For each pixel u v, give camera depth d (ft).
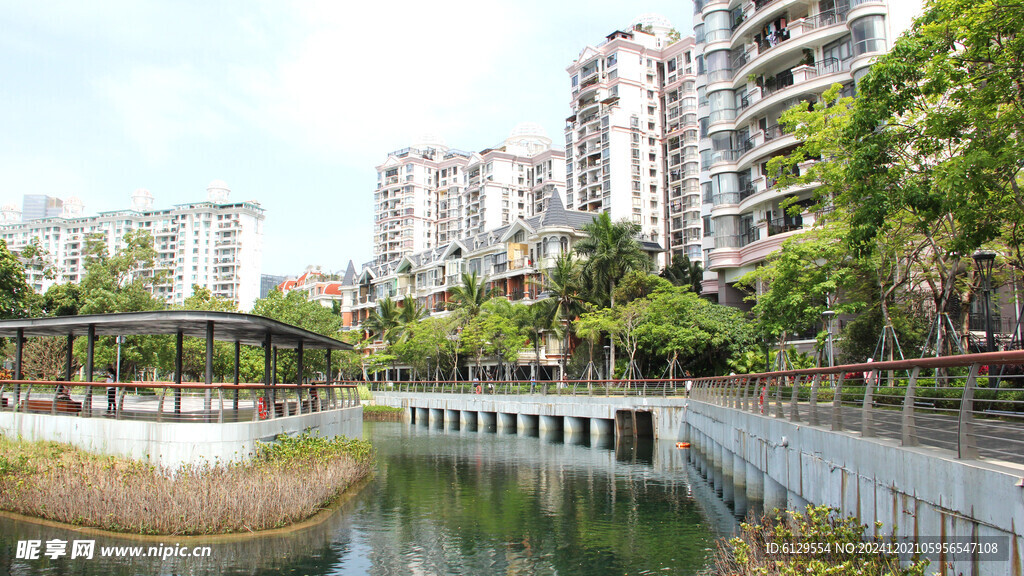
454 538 57.06
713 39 153.99
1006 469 24.07
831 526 33.60
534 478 88.63
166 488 51.70
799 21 132.05
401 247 443.73
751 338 137.59
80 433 63.00
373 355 250.57
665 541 56.80
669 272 212.43
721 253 147.84
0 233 542.57
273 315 165.07
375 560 49.80
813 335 127.54
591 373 159.94
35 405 69.51
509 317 196.03
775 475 55.26
